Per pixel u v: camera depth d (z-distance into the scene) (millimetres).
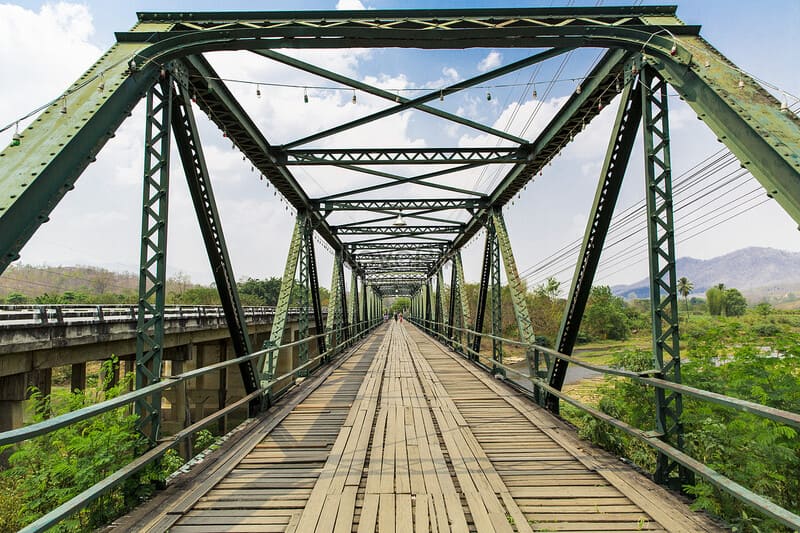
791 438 4070
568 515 3365
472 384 9531
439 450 4965
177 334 17781
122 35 4684
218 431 21047
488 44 5047
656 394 4152
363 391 8734
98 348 13625
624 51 5113
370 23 4926
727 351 6754
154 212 4434
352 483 3990
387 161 8758
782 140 3264
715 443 4156
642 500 3545
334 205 13008
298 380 9914
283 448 5141
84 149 3701
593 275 6191
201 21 4969
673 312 4211
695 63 4102
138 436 3902
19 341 10305
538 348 6844
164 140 4648
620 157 5492
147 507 3486
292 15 4941
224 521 3307
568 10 4977
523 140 8609
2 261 2920
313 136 8383
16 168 3254
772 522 3535
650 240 4402
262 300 68688
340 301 19250
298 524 3223
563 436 5465
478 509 3436
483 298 13266
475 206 12688
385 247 22641
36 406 5871
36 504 4230
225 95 6473
